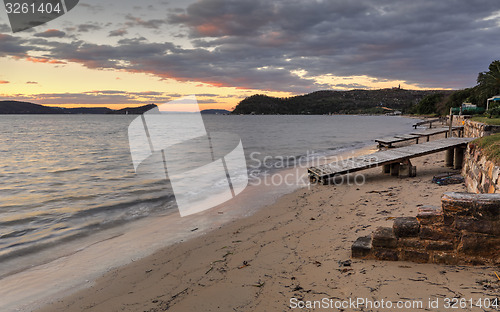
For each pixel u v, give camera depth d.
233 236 6.66
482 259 3.83
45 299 4.41
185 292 4.23
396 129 62.69
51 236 7.15
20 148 30.34
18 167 18.30
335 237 5.86
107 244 6.59
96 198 10.60
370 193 9.78
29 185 13.02
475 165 8.55
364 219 6.91
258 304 3.65
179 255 5.78
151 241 6.66
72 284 4.85
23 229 7.64
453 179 10.06
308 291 3.79
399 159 11.94
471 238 3.85
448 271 3.76
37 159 22.12
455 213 3.90
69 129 72.12
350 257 4.61
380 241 4.32
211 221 7.95
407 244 4.18
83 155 24.44
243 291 4.04
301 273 4.35
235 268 4.87
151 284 4.63
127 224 7.95
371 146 28.25
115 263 5.60
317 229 6.56
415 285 3.52
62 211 9.14
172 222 7.99
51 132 60.12
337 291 3.67
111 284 4.76
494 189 6.23
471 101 57.38
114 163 19.73
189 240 6.62
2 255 6.09
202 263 5.27
